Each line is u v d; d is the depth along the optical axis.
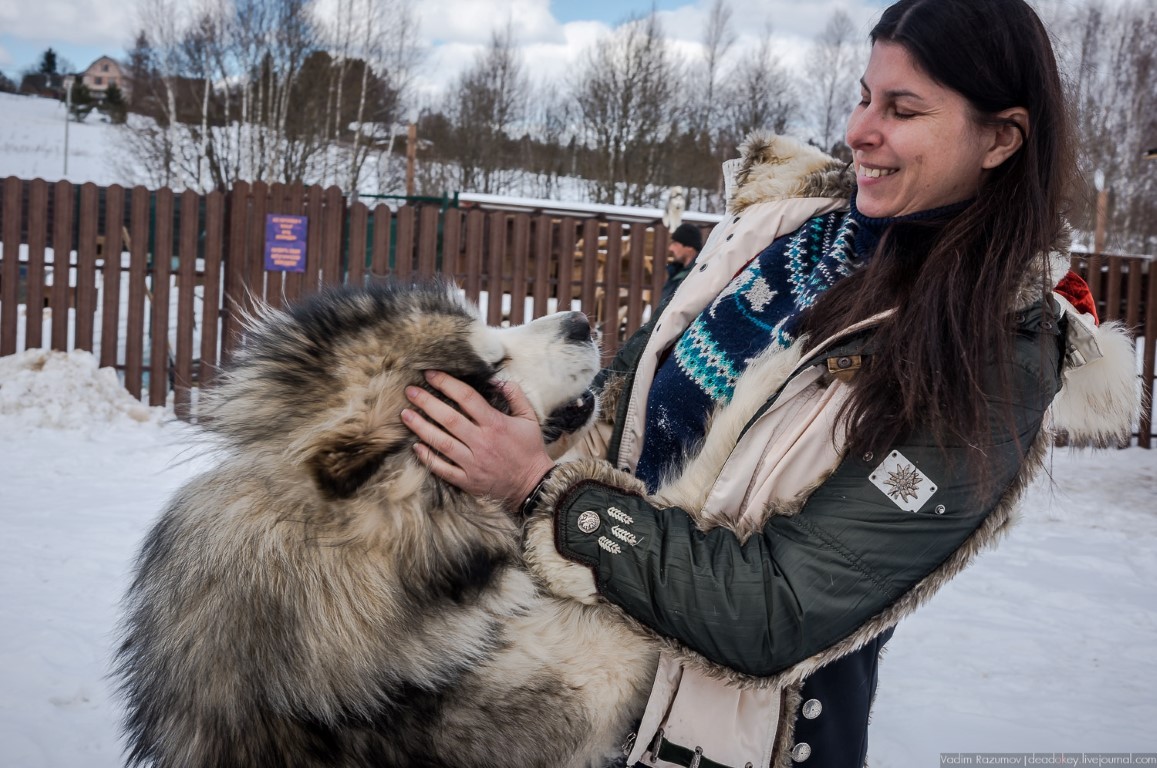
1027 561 5.51
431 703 1.33
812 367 1.27
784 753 1.27
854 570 1.13
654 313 1.96
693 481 1.35
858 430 1.15
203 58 27.44
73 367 7.71
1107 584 5.09
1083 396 1.36
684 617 1.16
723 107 35.78
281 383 1.47
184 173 26.75
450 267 8.41
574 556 1.24
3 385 7.36
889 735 3.16
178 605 1.36
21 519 4.87
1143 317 9.67
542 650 1.41
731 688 1.26
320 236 8.12
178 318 7.97
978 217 1.19
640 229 8.80
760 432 1.28
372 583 1.34
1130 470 8.27
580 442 1.87
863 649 1.36
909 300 1.18
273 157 25.17
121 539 4.63
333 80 28.66
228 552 1.34
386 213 8.21
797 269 1.50
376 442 1.39
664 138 34.38
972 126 1.22
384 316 1.50
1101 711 3.43
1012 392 1.12
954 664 3.87
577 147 38.50
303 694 1.27
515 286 8.58
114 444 6.82
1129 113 27.38
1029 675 3.77
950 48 1.20
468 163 36.50
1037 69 1.19
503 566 1.46
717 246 1.66
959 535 1.15
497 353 1.62
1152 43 27.22
